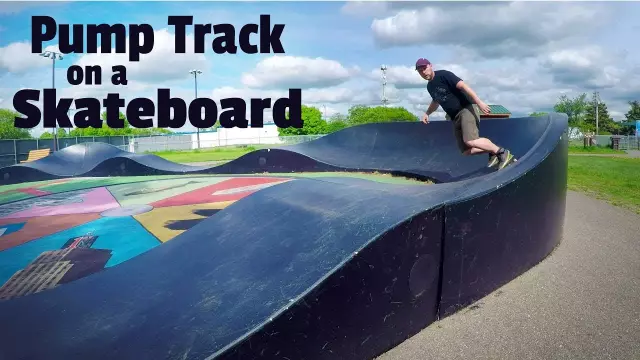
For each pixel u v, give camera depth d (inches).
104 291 127.6
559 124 218.7
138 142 1752.0
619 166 713.0
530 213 170.1
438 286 131.3
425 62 226.2
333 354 104.3
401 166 422.0
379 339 114.7
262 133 2608.3
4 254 200.1
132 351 95.2
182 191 360.5
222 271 124.7
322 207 148.6
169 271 134.1
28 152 1288.1
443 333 124.9
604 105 3538.4
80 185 436.1
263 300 101.7
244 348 89.5
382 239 113.3
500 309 138.7
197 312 105.3
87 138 1503.4
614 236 221.9
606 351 112.6
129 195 351.3
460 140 230.5
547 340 119.0
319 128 2792.8
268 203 169.6
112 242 214.2
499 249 153.1
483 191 144.3
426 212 124.3
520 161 178.5
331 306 103.2
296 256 118.7
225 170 537.6
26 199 363.6
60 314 116.9
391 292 116.6
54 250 204.2
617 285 155.3
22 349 101.3
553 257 188.1
